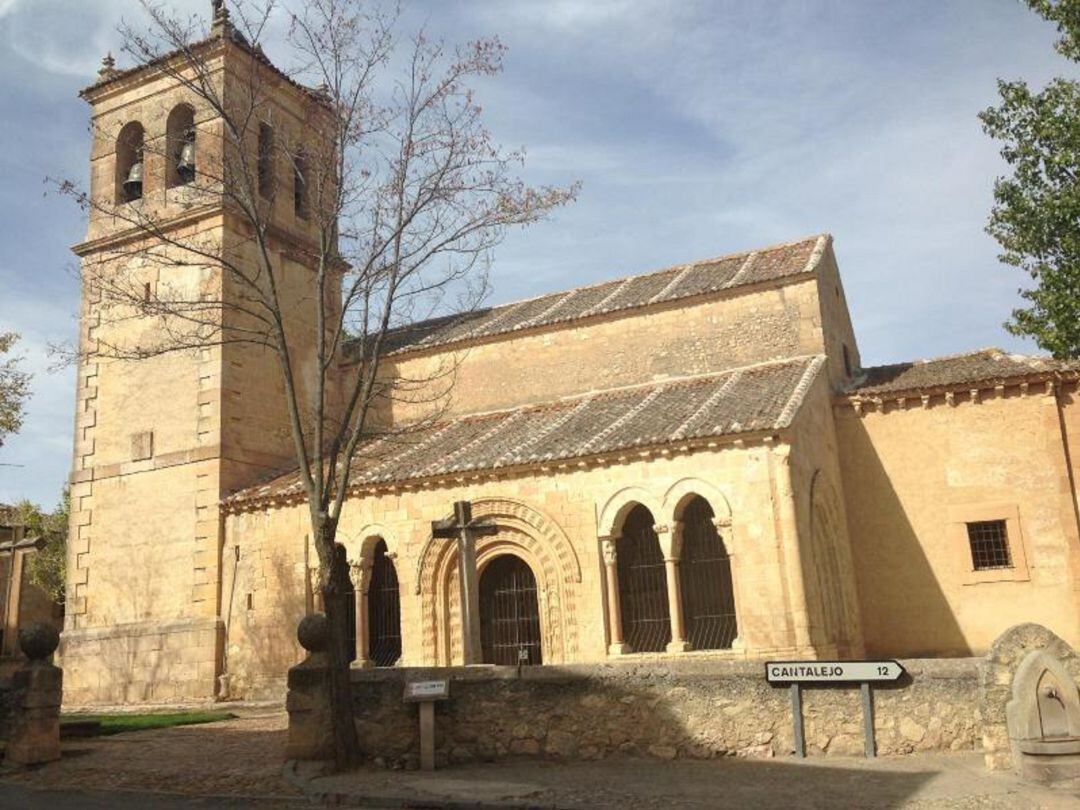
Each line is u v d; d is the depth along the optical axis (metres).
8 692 15.46
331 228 19.80
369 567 23.83
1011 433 23.41
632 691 13.05
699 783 11.16
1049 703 10.47
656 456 20.67
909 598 23.64
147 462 27.77
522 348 28.81
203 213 27.75
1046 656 10.62
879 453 24.59
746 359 25.86
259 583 25.20
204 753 15.53
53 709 15.47
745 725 12.52
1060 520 22.61
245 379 27.77
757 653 18.94
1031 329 16.59
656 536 21.66
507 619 22.66
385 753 13.73
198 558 26.16
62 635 27.81
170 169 29.34
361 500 23.92
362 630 23.28
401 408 30.11
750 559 19.42
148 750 16.08
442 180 16.48
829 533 22.23
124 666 26.50
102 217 30.06
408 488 23.25
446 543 22.69
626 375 27.12
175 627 25.95
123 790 13.04
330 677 13.83
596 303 29.25
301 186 31.17
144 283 28.83
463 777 12.44
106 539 27.98
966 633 23.00
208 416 26.98
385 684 14.01
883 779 10.77
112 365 29.14
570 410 25.69
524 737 13.35
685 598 21.08
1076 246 15.79
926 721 11.95
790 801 10.06
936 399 24.20
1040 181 16.39
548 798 10.81
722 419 20.86
